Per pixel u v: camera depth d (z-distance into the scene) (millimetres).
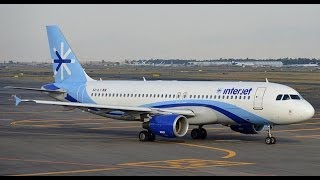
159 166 46938
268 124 65688
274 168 46438
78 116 105438
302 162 50094
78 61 82375
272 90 65000
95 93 78625
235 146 61969
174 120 64188
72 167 45938
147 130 67750
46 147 59625
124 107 67562
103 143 64062
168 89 72312
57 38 83375
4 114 108000
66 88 81625
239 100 66188
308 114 63062
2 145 61125
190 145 62562
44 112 114438
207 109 68188
